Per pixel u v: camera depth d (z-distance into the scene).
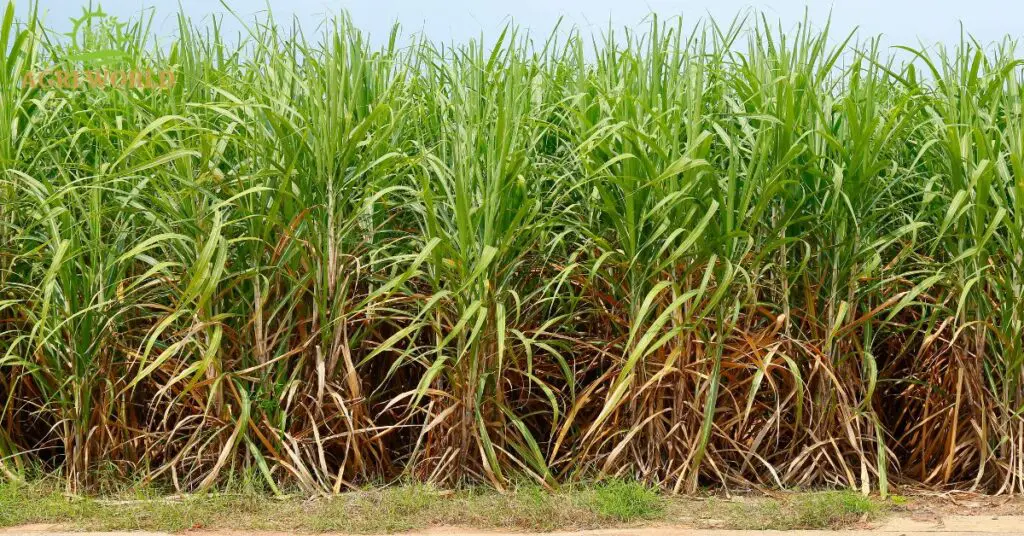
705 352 3.54
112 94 4.02
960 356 3.61
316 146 3.46
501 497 3.35
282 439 3.54
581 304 3.91
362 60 3.70
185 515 3.18
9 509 3.25
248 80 4.06
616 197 3.62
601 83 3.92
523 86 3.84
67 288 3.44
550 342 3.59
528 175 3.68
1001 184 3.53
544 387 3.44
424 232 3.68
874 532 3.00
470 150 3.47
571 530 3.06
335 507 3.27
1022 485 3.50
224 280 3.60
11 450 3.75
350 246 3.68
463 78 3.92
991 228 3.28
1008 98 3.63
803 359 3.72
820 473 3.63
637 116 3.62
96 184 3.41
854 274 3.63
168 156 3.31
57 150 3.91
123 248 3.65
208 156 3.41
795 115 3.65
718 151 3.80
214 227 3.22
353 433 3.53
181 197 3.49
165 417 3.52
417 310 3.76
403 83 3.95
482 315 3.27
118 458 3.67
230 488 3.46
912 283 3.63
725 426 3.62
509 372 3.95
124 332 3.67
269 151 3.49
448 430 3.53
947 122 3.58
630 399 3.57
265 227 3.42
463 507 3.25
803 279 3.71
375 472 3.72
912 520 3.16
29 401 3.76
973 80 3.69
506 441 3.59
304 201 3.49
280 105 3.63
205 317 3.50
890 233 3.60
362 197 3.68
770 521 3.12
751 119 3.80
